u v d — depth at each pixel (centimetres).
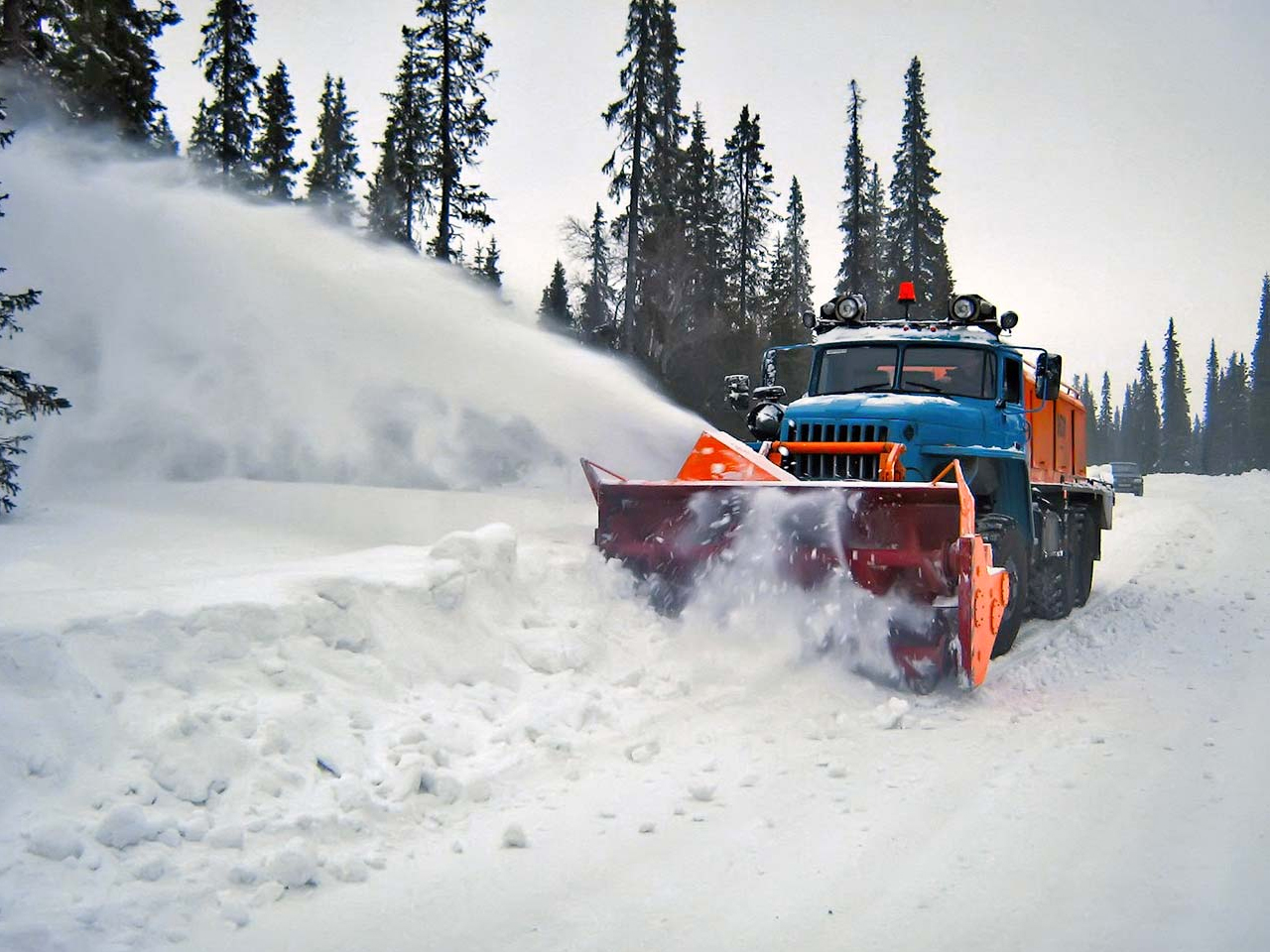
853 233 3847
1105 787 453
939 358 861
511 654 602
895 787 459
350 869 361
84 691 397
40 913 306
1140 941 306
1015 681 680
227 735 416
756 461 725
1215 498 2434
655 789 457
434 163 2602
